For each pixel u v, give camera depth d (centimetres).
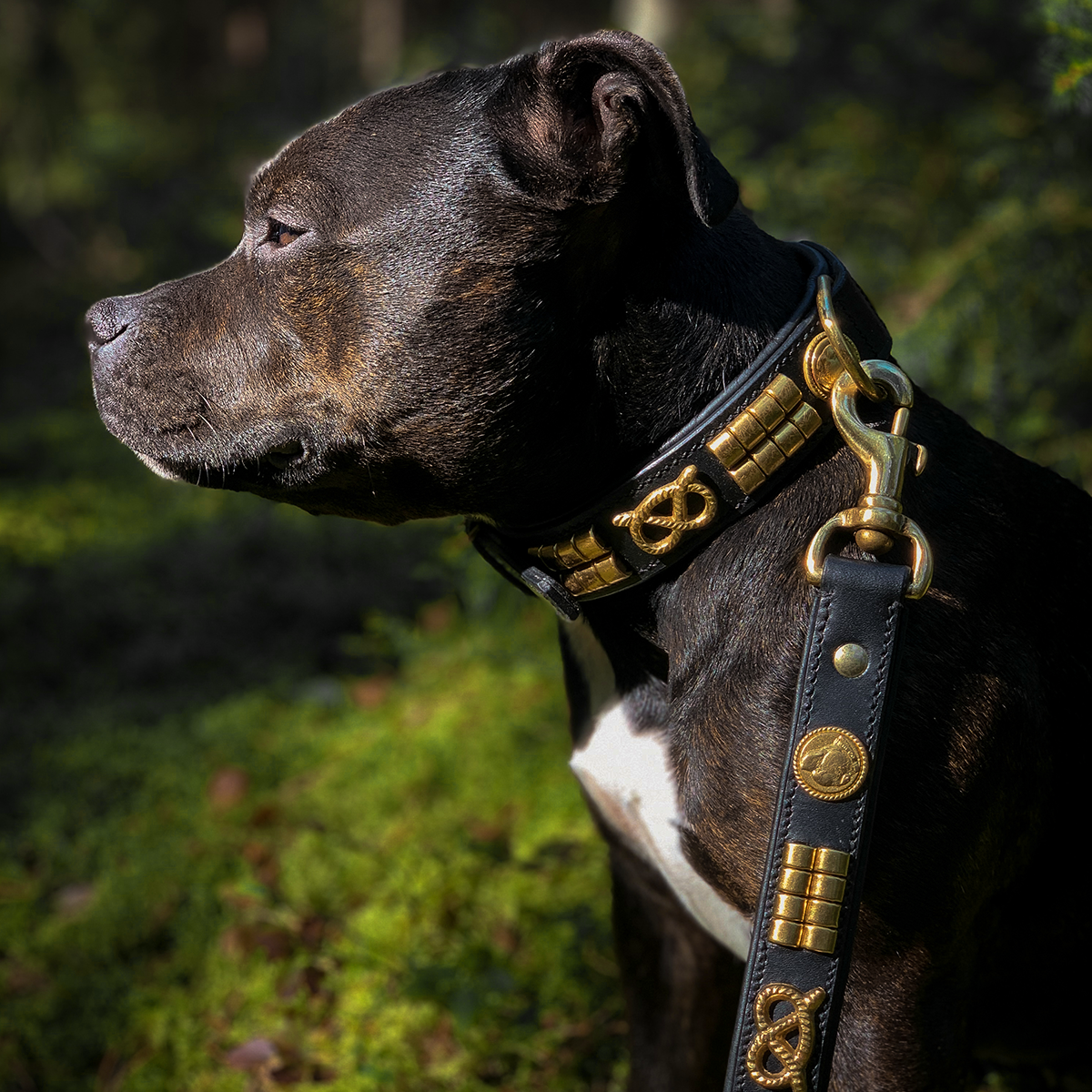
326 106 1159
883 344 178
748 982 151
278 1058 259
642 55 157
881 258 407
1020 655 171
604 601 181
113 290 1041
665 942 210
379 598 527
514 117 173
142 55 1638
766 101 468
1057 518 185
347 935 297
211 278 193
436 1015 263
